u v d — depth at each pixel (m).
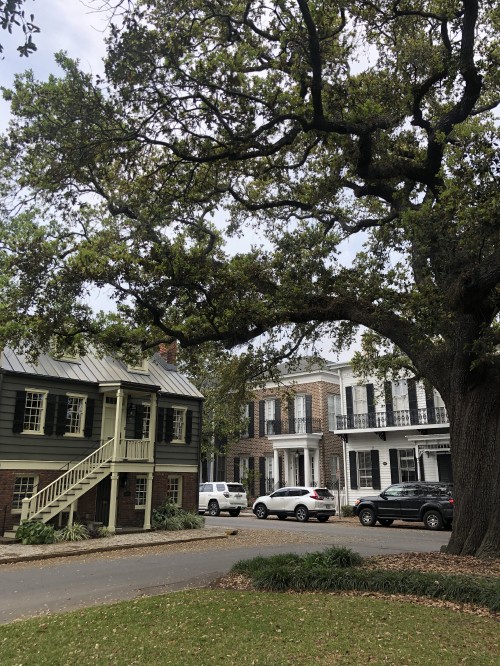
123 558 13.81
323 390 34.62
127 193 13.02
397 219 13.25
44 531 16.28
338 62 11.89
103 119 10.73
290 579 8.91
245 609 7.44
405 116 11.86
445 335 11.63
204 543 16.91
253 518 27.95
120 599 8.78
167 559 13.43
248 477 33.50
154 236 12.62
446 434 26.64
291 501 26.45
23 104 10.54
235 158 11.78
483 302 10.38
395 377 17.62
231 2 10.41
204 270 12.39
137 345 13.81
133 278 11.98
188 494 23.08
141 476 21.33
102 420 20.30
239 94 11.01
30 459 17.92
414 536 18.61
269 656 5.61
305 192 14.84
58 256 12.35
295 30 10.49
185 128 11.36
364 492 29.53
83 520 19.19
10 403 17.70
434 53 11.53
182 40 9.93
